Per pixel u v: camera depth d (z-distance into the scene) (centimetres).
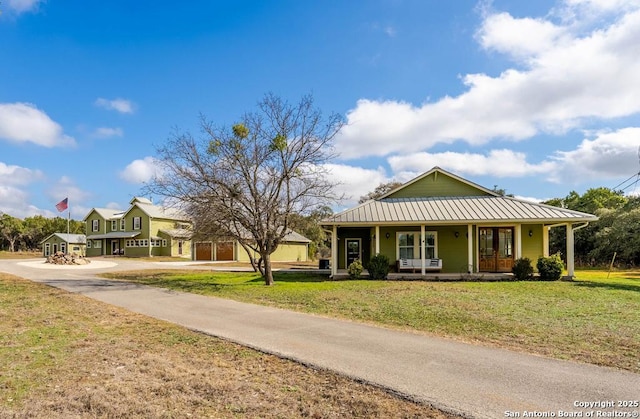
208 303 1182
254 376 546
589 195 4344
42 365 583
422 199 2130
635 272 2512
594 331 783
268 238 1705
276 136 1719
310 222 1844
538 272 1817
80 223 7300
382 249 2039
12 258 4453
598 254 3116
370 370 560
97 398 464
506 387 494
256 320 920
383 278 1853
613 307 1042
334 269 1930
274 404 455
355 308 1070
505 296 1255
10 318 930
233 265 3291
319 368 573
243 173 1691
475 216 1839
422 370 558
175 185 1755
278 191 1723
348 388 499
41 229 6950
